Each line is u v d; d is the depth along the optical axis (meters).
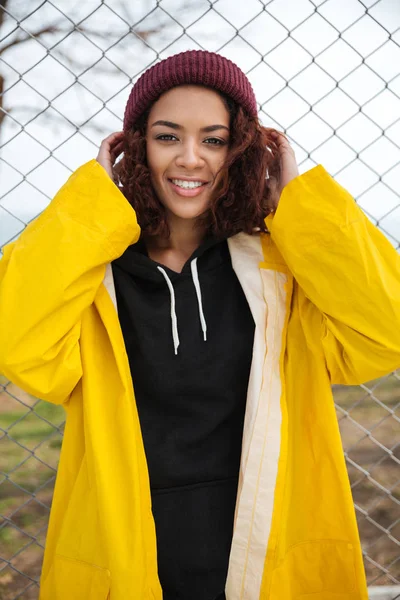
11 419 4.55
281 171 1.76
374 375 1.61
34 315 1.46
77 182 1.57
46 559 1.67
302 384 1.70
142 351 1.64
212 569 1.64
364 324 1.54
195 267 1.69
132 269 1.66
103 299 1.61
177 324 1.66
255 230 1.77
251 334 1.68
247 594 1.60
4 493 3.57
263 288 1.68
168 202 1.69
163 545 1.63
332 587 1.69
